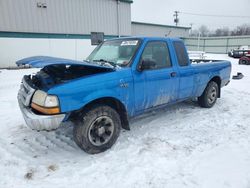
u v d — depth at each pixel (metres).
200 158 3.15
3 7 14.21
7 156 3.25
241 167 2.91
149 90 3.80
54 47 17.00
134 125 4.39
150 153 3.29
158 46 4.04
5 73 11.57
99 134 3.30
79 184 2.64
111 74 3.32
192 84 4.73
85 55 19.16
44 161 3.14
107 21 20.28
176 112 5.19
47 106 2.82
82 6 18.27
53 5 16.56
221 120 4.64
